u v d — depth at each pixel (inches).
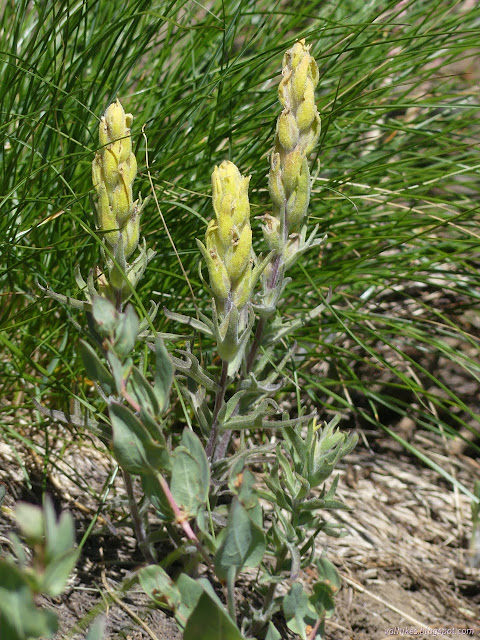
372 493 23.5
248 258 15.3
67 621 16.1
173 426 22.0
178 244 21.4
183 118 21.8
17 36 20.8
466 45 23.0
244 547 13.3
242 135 23.5
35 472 19.5
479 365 22.1
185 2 21.8
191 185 22.3
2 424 19.2
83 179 20.5
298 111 16.5
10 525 17.6
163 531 16.6
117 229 15.5
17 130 19.7
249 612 16.8
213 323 15.3
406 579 21.2
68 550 11.3
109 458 20.1
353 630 19.3
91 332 16.1
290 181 16.5
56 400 20.9
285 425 16.0
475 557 21.9
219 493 16.7
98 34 21.6
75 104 22.0
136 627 16.4
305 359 22.8
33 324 20.6
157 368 13.8
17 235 20.5
